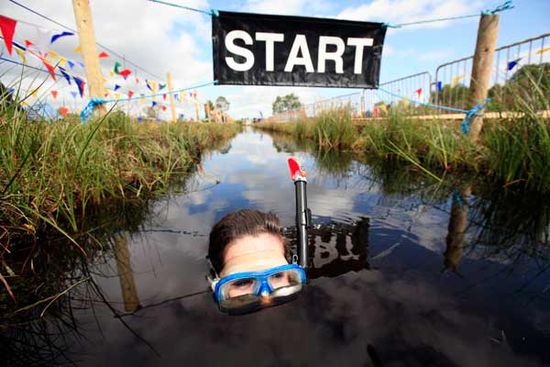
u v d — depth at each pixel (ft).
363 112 28.68
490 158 9.80
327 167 14.05
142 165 10.00
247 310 3.14
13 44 7.50
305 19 9.90
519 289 3.54
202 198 8.48
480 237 5.24
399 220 6.27
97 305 3.47
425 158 12.98
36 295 3.72
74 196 7.02
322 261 4.44
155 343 2.81
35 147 6.01
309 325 2.94
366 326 2.93
